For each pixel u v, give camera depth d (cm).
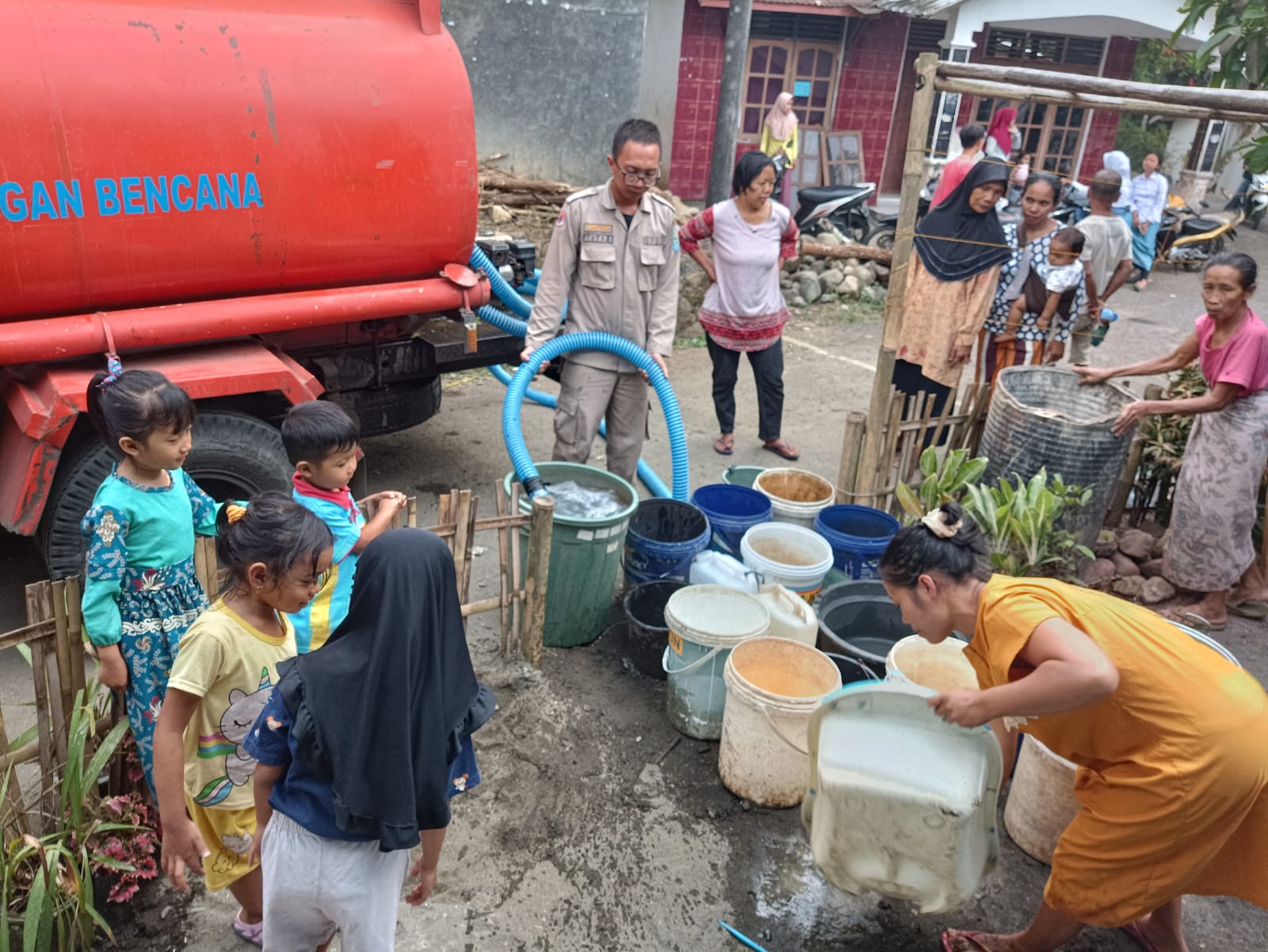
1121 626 227
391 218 387
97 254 329
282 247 366
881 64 1399
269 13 353
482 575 458
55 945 260
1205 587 454
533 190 896
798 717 312
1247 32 426
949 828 236
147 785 274
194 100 334
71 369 341
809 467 620
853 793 240
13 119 304
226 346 377
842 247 1042
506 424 411
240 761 229
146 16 328
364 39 371
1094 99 441
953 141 1434
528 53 953
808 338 913
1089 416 496
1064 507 447
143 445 237
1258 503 484
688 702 356
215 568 291
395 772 183
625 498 419
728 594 369
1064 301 534
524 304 500
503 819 319
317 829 189
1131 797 232
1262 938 297
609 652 410
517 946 274
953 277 536
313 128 359
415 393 495
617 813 325
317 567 209
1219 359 420
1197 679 225
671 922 287
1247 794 224
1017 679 225
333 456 270
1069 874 248
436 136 388
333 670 181
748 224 576
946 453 540
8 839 266
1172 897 241
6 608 407
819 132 1407
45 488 336
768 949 280
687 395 738
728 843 317
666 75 1260
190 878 286
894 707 237
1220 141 1504
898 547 232
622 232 432
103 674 250
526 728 361
